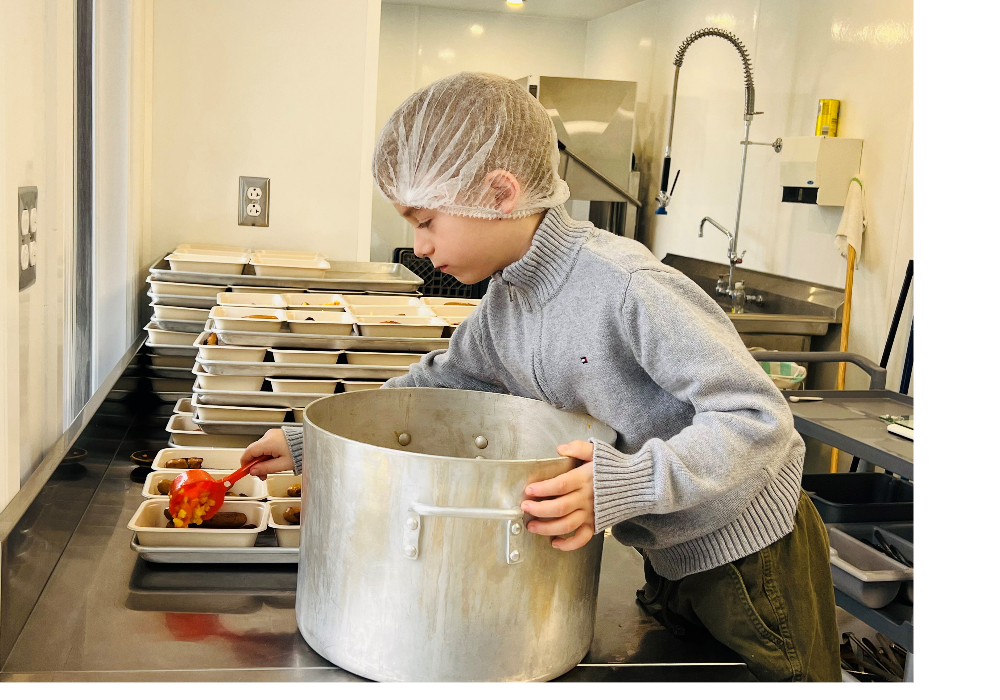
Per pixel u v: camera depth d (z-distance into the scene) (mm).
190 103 2395
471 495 761
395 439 1072
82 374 1789
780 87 4059
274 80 2428
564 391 1033
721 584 963
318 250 2531
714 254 4660
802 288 3766
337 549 822
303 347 1590
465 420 1093
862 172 3430
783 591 968
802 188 3523
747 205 4336
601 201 5059
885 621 1779
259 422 1515
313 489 852
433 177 926
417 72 5617
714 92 4641
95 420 1287
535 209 966
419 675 799
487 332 1134
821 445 3477
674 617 1047
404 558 781
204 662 846
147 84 2328
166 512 1120
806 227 3840
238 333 1549
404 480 768
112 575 1020
